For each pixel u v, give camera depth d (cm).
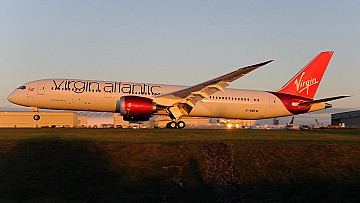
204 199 1984
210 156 2355
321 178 2194
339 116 9188
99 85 4319
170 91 4409
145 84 4450
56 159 2239
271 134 3194
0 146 2355
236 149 2430
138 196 1972
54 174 2102
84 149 2358
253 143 2539
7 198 1875
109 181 2075
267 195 2041
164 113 4331
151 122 6950
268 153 2408
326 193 2070
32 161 2209
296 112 4831
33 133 3006
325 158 2378
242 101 4644
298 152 2433
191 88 4075
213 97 4569
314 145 2522
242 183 2134
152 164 2238
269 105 4719
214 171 2219
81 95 4259
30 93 4256
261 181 2158
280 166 2289
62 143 2416
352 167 2302
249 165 2281
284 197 2031
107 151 2348
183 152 2367
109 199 1938
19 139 2512
